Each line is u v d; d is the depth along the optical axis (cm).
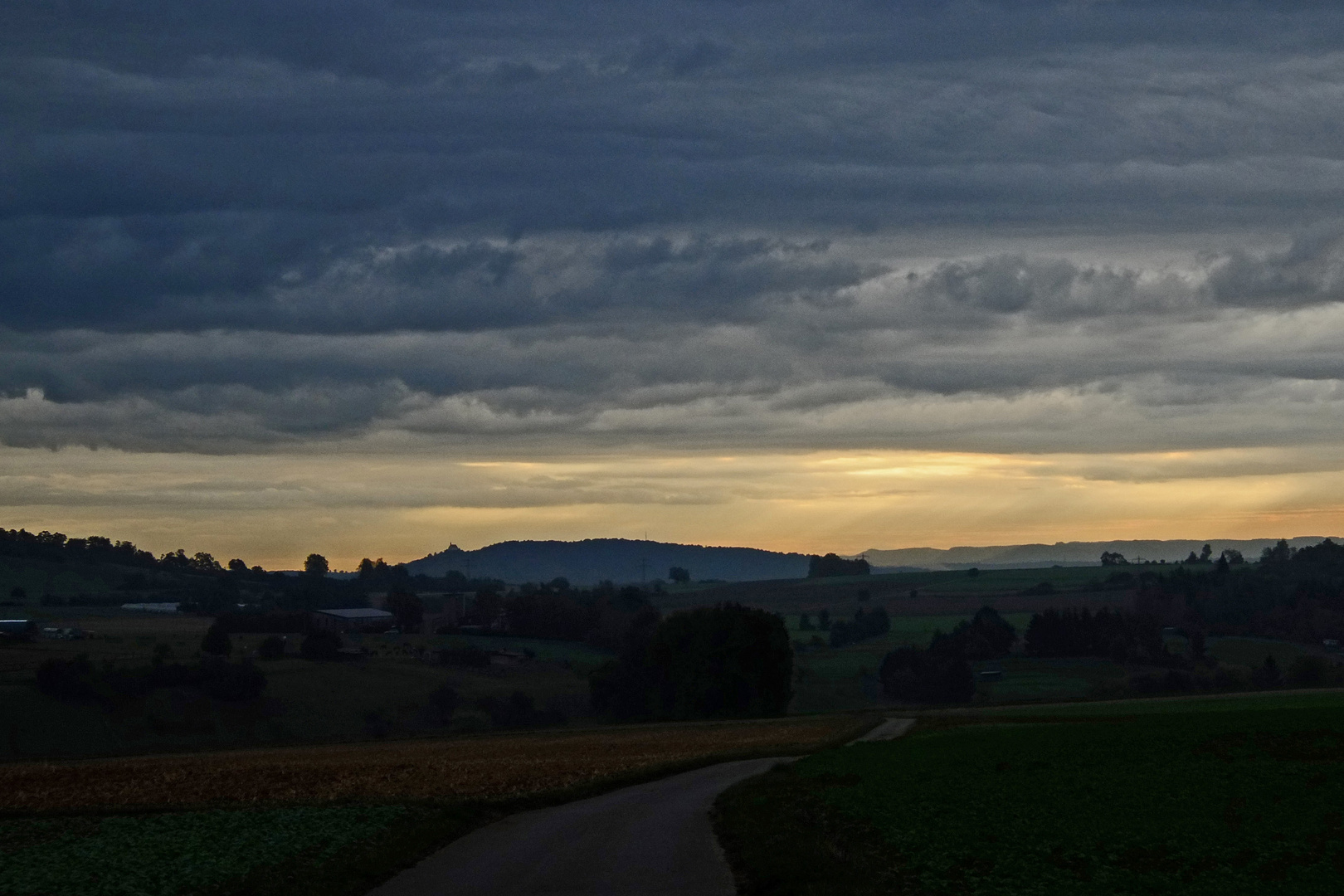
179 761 6212
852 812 3275
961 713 9431
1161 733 5209
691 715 11488
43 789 4638
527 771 4891
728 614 11750
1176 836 2839
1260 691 11262
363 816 3291
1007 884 2320
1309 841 2766
